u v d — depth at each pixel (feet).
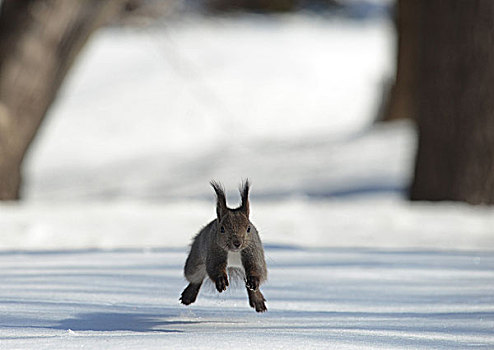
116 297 69.67
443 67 226.58
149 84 567.18
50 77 240.73
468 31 222.07
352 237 138.92
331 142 395.34
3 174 238.48
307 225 155.63
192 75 574.56
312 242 132.05
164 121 508.12
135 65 605.31
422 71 232.12
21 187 246.06
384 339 51.55
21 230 136.36
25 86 237.45
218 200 60.23
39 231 135.54
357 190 287.28
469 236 142.00
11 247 117.19
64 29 239.50
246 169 355.15
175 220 156.56
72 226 144.87
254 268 59.52
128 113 520.83
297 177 319.27
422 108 232.53
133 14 309.63
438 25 226.58
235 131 497.87
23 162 245.24
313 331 54.44
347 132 438.40
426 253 110.11
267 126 511.40
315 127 506.07
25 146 242.58
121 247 114.42
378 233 144.97
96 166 422.41
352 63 634.43
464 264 99.14
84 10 240.32
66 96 553.23
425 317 63.31
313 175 319.47
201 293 74.95
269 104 546.67
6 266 89.04
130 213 170.60
